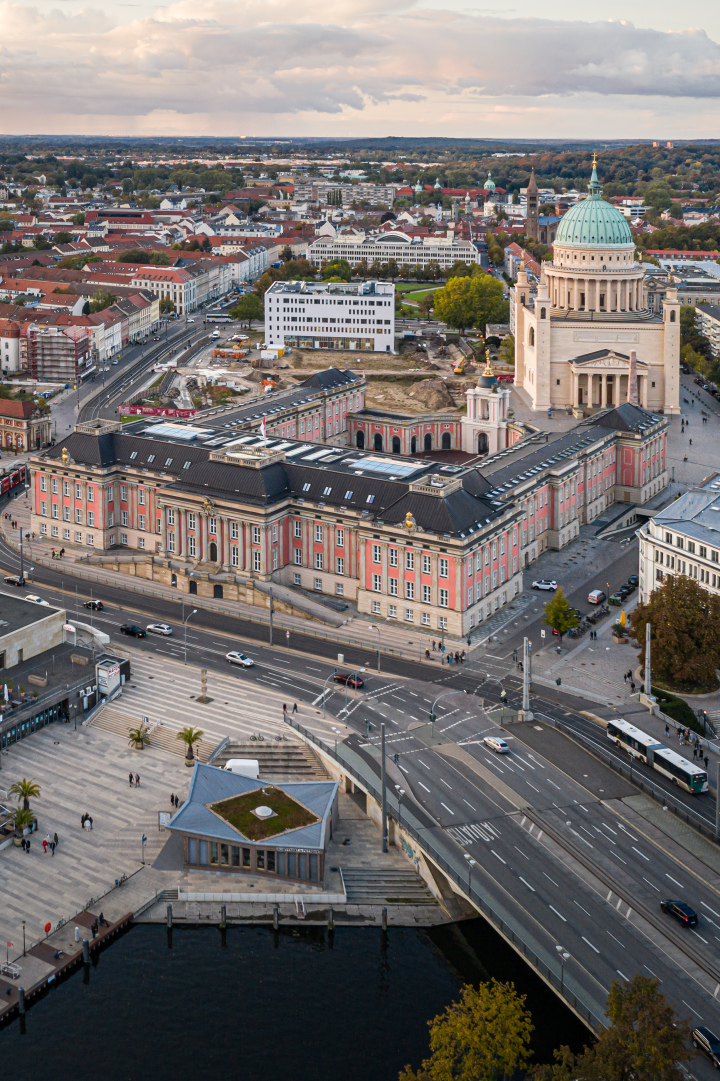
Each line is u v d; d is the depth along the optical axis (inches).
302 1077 6200.8
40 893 7426.2
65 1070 6250.0
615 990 5570.9
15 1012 6599.4
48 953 6948.8
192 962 7007.9
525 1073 6053.2
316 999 6742.1
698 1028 5861.2
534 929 6678.2
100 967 6958.7
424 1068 6161.4
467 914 7332.7
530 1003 6628.9
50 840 7864.2
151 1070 6254.9
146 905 7367.1
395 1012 6643.7
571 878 7150.6
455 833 7564.0
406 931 7229.3
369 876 7657.5
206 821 7780.5
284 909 7396.7
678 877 7185.0
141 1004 6697.8
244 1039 6456.7
